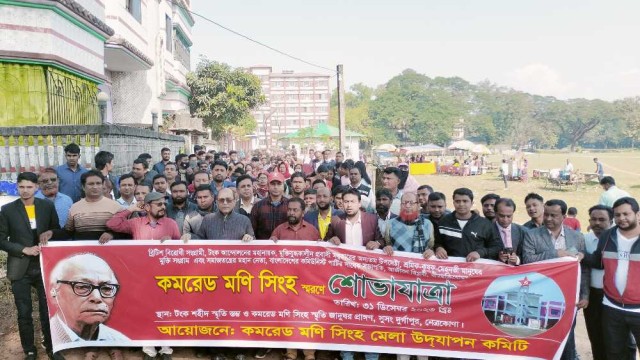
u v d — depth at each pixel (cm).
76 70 1320
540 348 575
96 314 605
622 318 518
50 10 1166
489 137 16400
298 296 604
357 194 606
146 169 898
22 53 1123
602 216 575
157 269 605
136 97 2328
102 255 603
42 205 603
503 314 578
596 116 15938
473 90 18550
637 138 14812
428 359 616
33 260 593
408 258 586
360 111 13150
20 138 987
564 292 565
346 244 606
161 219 619
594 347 592
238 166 1155
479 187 3209
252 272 605
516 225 594
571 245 582
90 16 1393
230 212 627
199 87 3659
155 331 610
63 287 599
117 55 1855
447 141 15000
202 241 604
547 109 16912
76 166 825
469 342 584
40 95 1160
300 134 5166
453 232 597
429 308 587
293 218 610
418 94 15075
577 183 2967
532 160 7738
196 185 803
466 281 580
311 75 13562
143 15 2255
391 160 5162
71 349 631
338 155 1443
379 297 594
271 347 608
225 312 608
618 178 3641
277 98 13488
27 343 586
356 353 640
